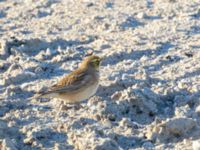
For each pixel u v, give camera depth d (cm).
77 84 1372
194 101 1374
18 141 1256
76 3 2253
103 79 1512
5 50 1752
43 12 2177
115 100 1391
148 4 2170
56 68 1636
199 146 1156
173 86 1459
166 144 1212
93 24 1986
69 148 1212
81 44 1811
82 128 1283
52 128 1287
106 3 2217
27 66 1642
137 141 1235
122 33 1884
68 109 1381
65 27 1984
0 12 2206
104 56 1670
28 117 1345
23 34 1928
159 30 1884
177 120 1236
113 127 1286
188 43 1759
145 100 1354
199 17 1991
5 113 1378
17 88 1481
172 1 2170
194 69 1552
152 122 1312
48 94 1365
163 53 1694
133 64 1612
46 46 1800
